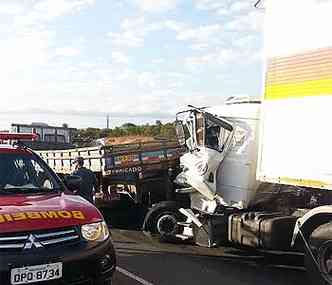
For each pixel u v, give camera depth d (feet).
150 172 38.50
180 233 32.24
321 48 21.09
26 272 14.82
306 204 25.95
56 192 19.43
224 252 30.04
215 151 29.14
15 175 19.94
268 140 23.80
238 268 26.03
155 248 30.78
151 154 38.55
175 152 37.96
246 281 23.49
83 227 16.38
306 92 21.79
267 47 23.95
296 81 22.31
